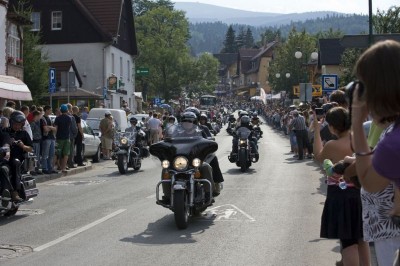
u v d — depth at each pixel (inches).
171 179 437.7
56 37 2052.2
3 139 472.1
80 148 923.4
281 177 775.1
